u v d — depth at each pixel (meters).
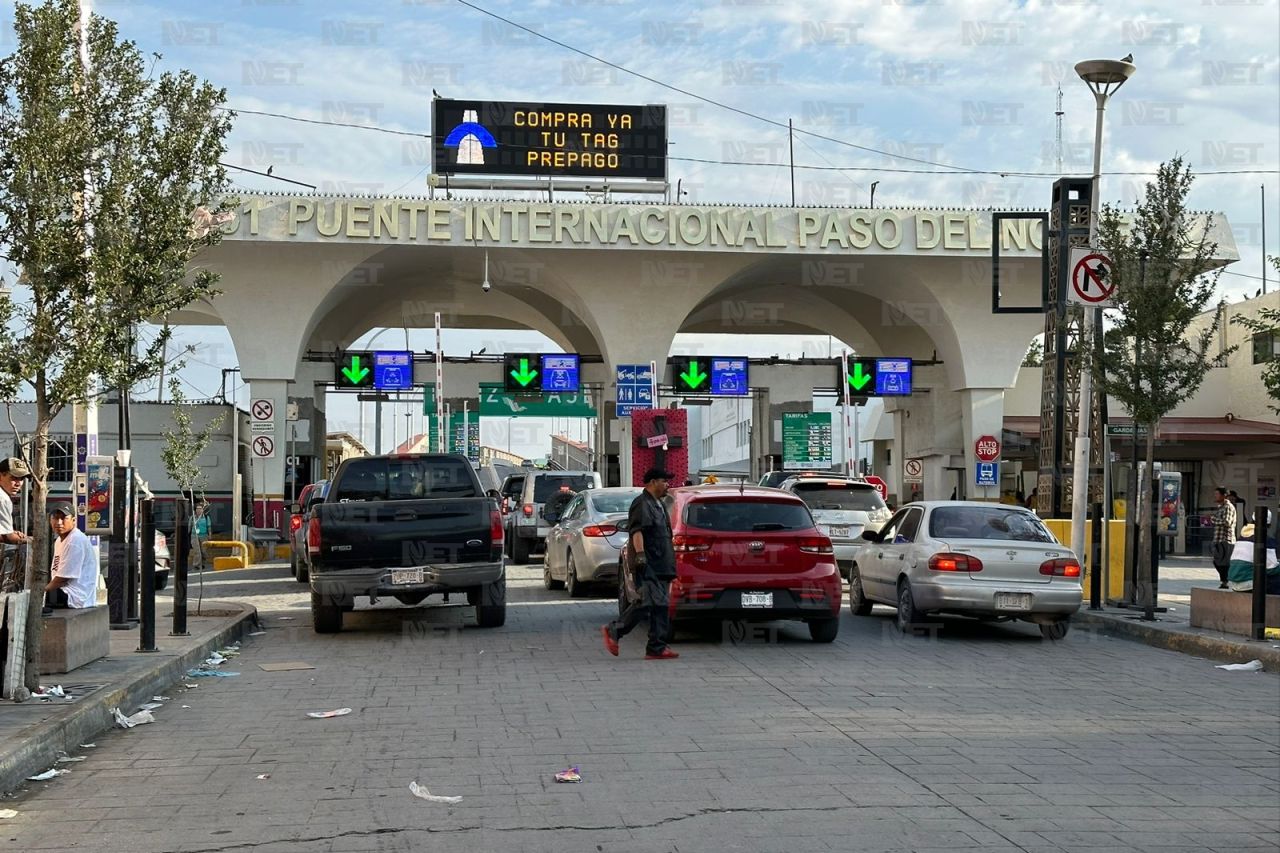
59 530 12.17
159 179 10.97
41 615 9.84
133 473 15.09
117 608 14.60
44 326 9.86
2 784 6.96
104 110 10.84
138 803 6.80
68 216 10.33
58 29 10.29
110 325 10.20
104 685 9.83
